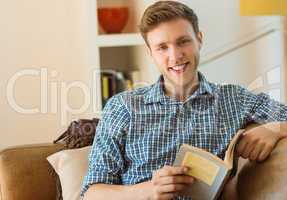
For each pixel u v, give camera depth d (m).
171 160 1.62
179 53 1.64
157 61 1.69
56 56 2.76
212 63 2.94
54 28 2.74
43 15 2.72
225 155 1.50
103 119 1.73
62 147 1.99
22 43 2.71
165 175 1.43
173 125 1.65
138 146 1.65
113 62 2.98
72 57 2.78
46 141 2.78
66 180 1.82
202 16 2.91
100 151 1.67
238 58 2.95
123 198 1.51
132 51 2.97
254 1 2.43
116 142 1.67
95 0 2.76
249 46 2.93
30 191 1.90
